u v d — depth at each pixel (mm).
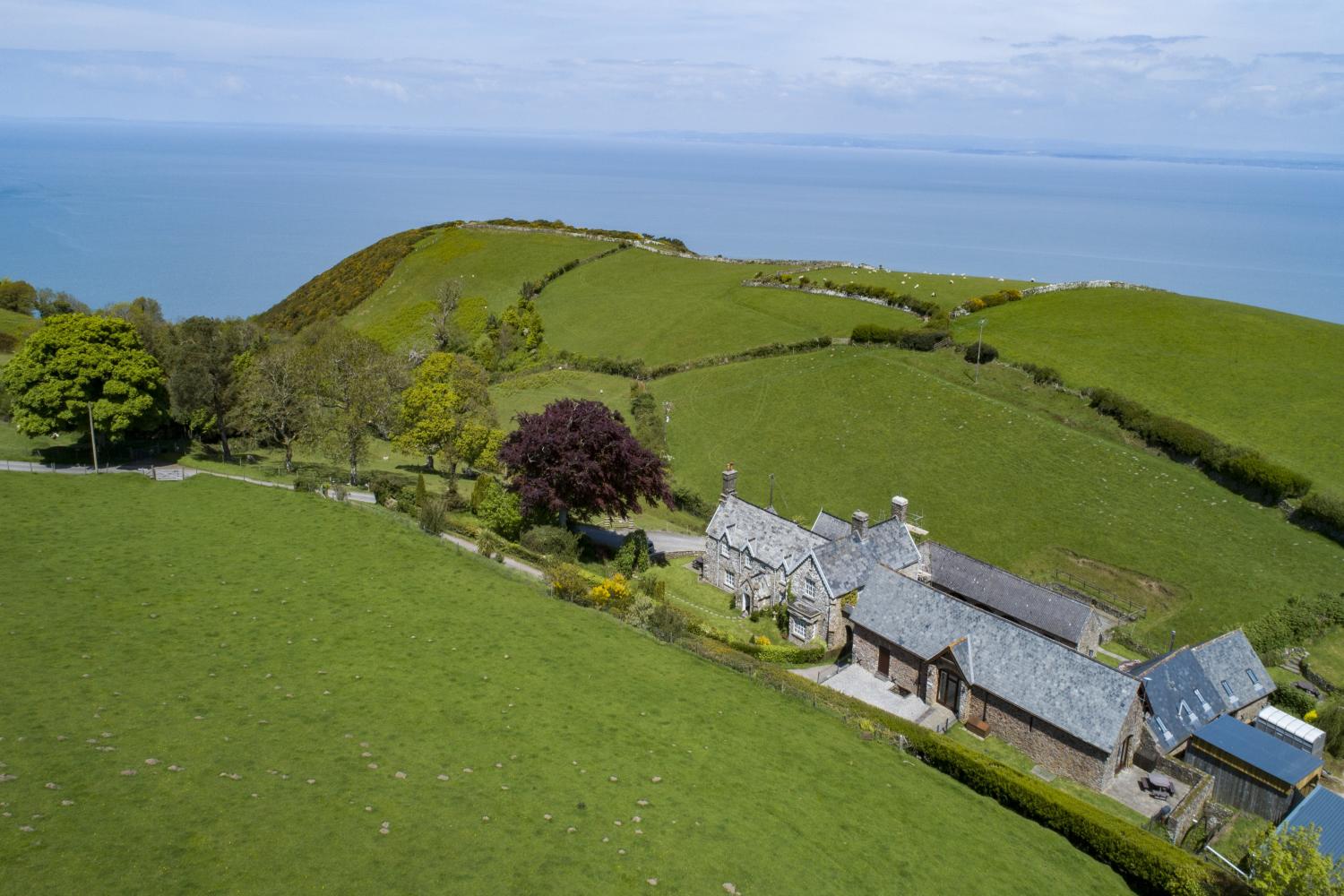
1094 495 78812
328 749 30734
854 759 40312
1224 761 44812
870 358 106625
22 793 24719
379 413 82688
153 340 90375
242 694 34250
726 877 27875
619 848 28016
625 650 47594
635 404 104062
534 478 67500
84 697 31812
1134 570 69688
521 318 133125
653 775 33781
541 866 26000
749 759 37469
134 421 69688
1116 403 88688
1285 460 78938
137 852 23031
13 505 55938
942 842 34250
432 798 28594
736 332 121938
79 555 48500
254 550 52969
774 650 55281
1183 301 116938
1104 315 112875
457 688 38188
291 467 81375
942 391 97562
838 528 67250
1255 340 102938
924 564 65188
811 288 133750
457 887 24234
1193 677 49562
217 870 22953
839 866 30438
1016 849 35531
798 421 97625
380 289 169750
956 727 49438
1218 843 41188
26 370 67875
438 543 60062
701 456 95188
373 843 25422
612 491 68188
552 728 35969
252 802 26375
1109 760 43094
